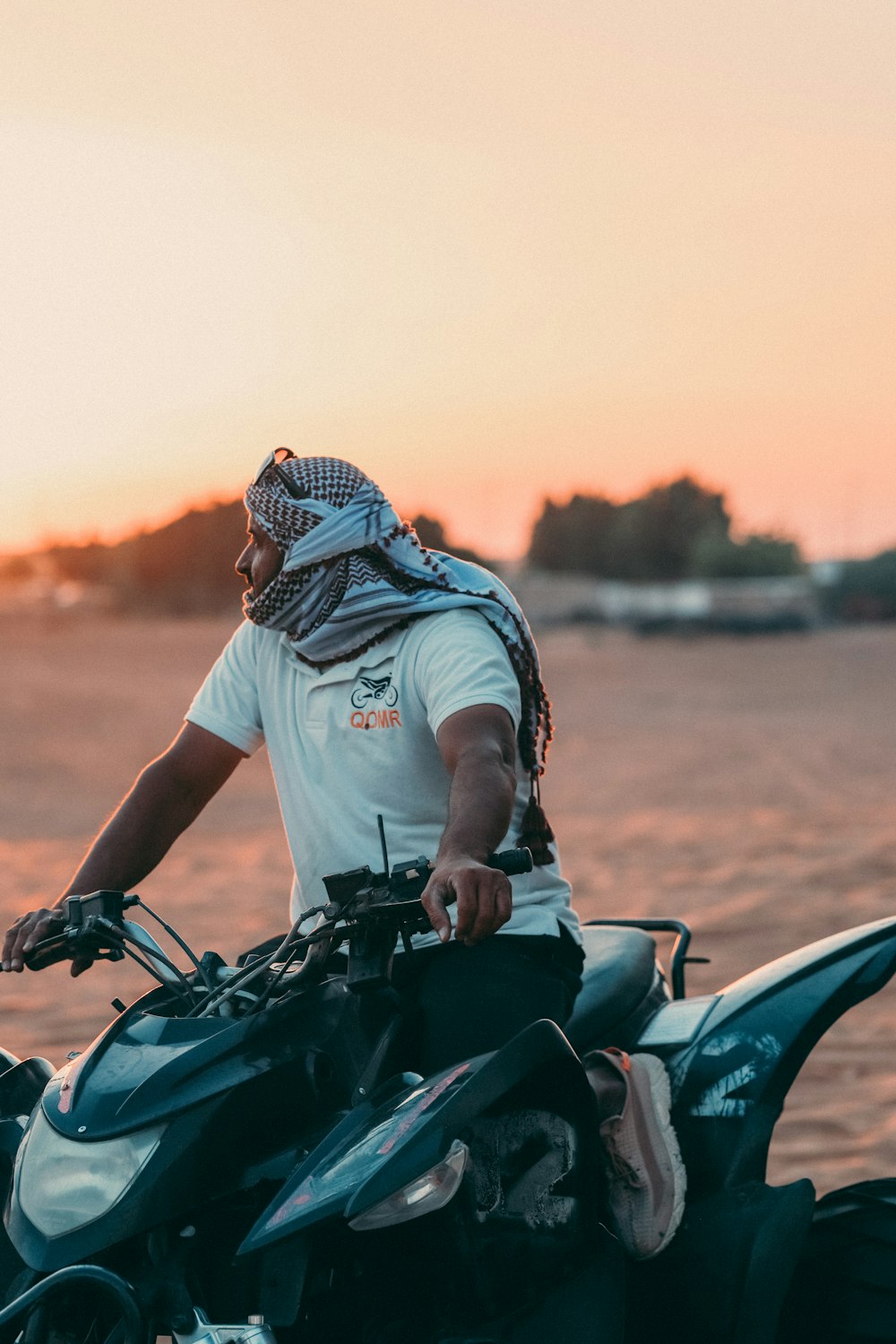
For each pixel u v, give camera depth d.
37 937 3.04
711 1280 3.06
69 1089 2.68
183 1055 2.66
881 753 21.97
